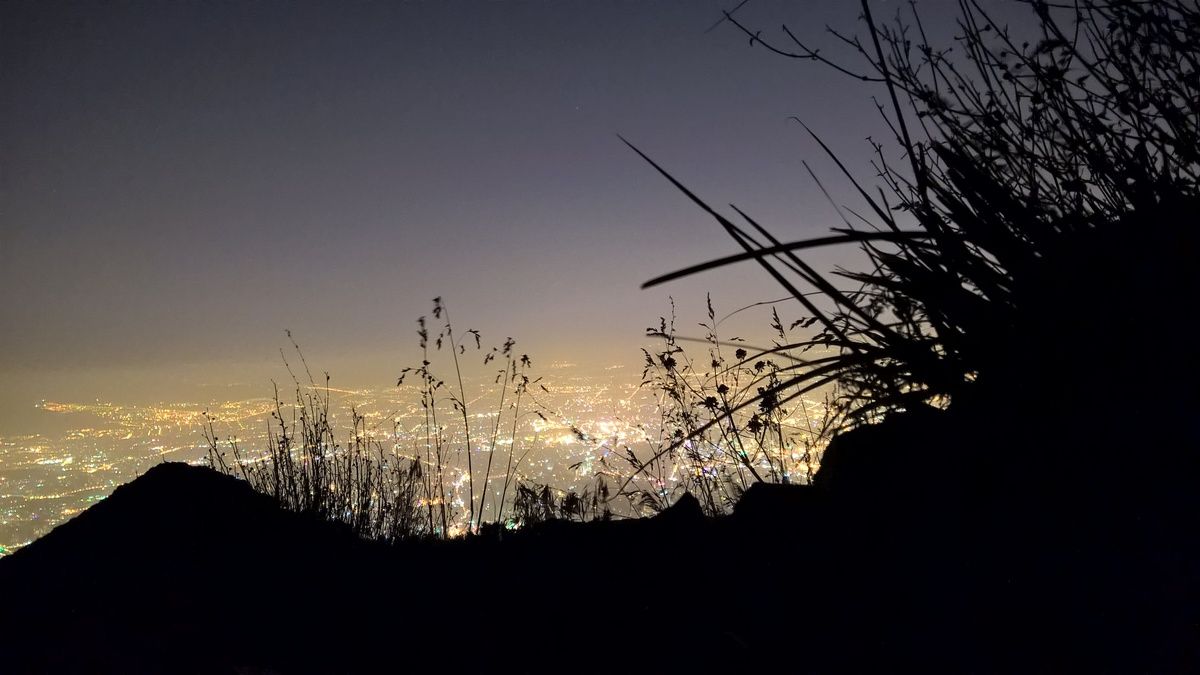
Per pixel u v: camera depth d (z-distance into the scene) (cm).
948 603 185
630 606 253
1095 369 180
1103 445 181
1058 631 164
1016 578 181
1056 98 184
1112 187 187
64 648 244
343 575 321
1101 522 178
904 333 189
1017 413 189
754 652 203
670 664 214
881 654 180
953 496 204
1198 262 172
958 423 202
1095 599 166
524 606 272
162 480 409
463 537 367
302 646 257
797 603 216
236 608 287
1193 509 167
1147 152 181
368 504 402
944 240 187
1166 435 173
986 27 195
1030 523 189
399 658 247
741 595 233
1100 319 177
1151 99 175
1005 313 184
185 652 246
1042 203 189
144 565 323
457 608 280
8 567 328
